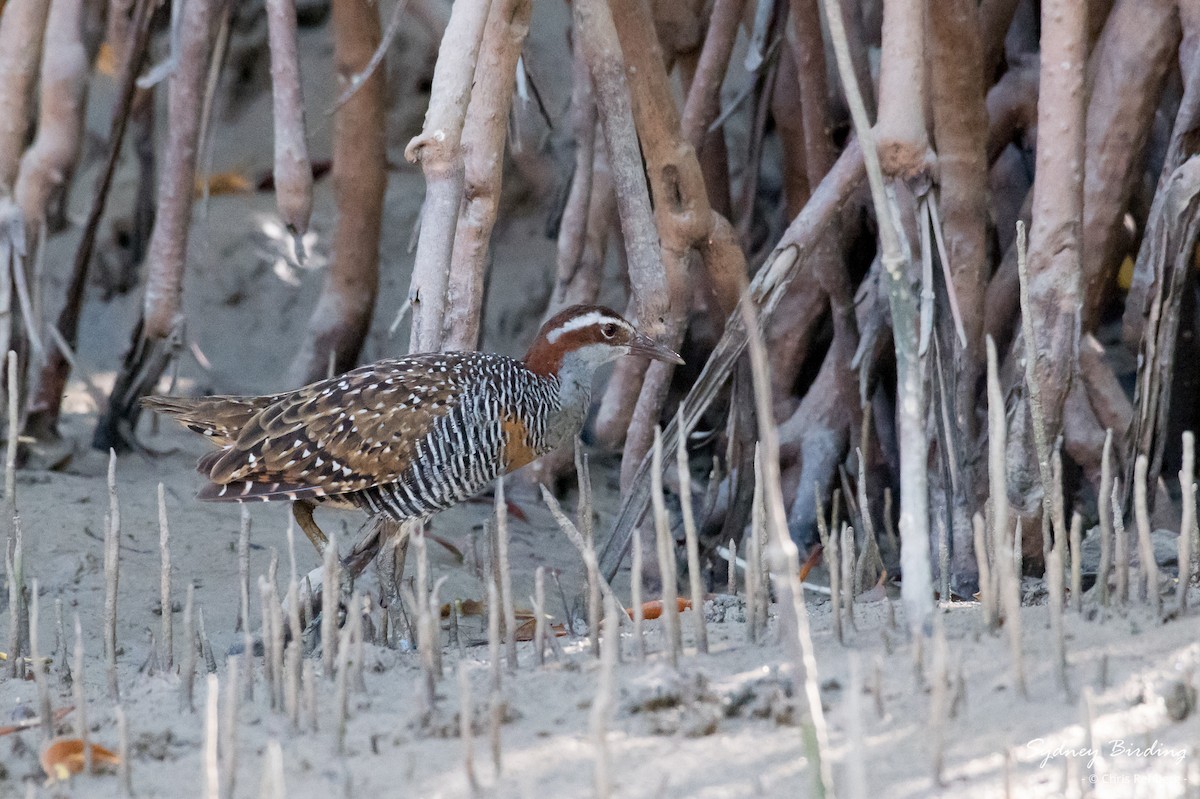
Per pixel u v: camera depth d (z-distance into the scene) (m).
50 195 11.59
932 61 9.46
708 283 12.89
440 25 11.98
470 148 8.54
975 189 9.88
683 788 5.47
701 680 6.26
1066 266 8.91
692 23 11.75
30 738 6.47
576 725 6.12
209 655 7.67
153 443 13.70
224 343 17.58
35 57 11.27
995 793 5.25
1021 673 6.03
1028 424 9.13
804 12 10.73
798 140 12.43
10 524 7.94
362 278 13.73
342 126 13.14
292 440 8.27
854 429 11.76
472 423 8.48
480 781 5.65
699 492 13.09
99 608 9.68
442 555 11.61
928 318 8.25
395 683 6.88
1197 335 12.34
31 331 11.32
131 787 5.76
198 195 18.91
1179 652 6.25
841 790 5.35
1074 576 7.07
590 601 6.96
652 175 9.38
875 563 9.33
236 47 20.14
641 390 10.53
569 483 14.00
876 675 6.00
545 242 17.91
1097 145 10.20
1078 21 8.61
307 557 10.99
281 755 6.04
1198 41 9.32
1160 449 9.18
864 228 12.30
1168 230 8.89
